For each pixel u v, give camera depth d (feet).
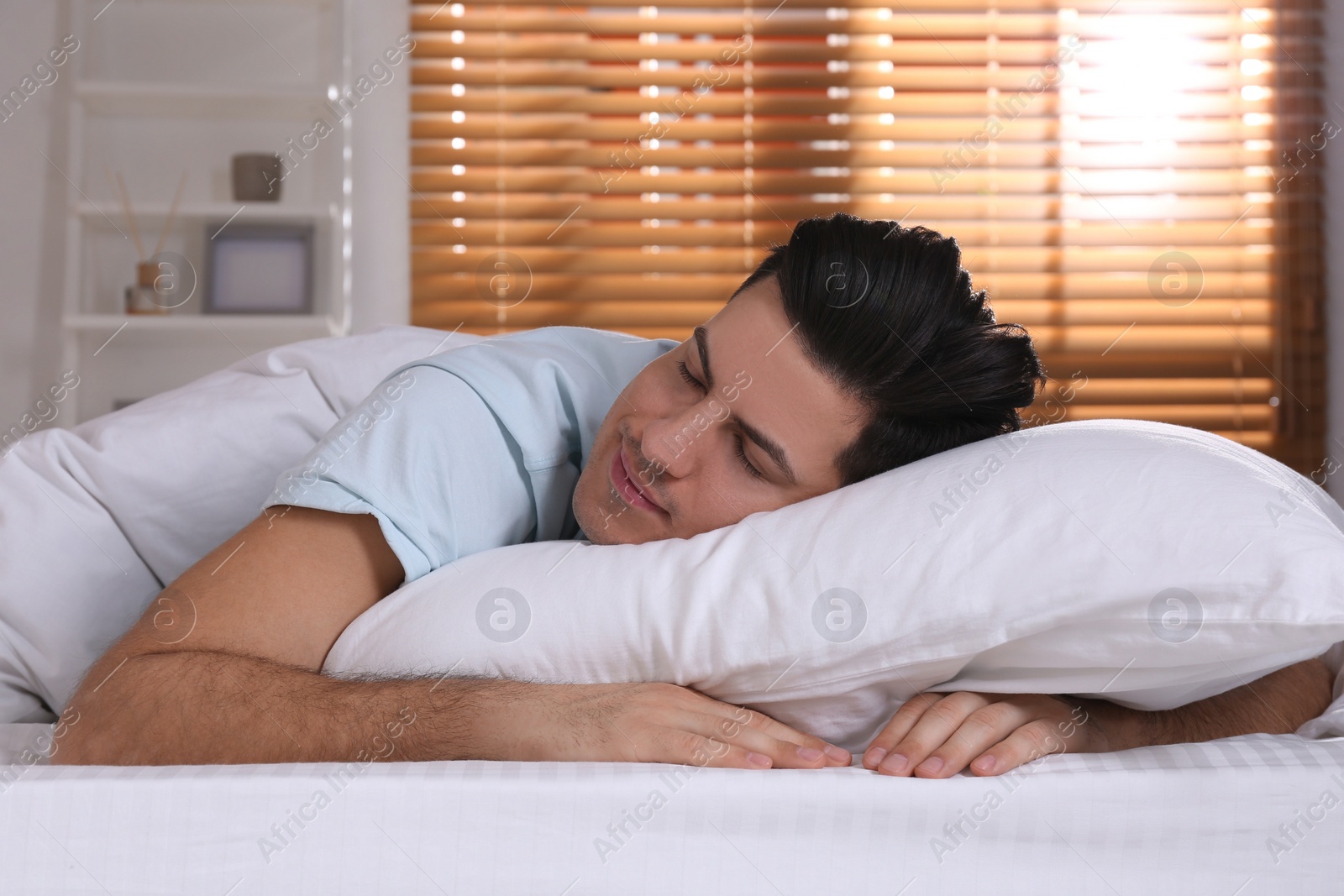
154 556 3.11
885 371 2.47
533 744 2.03
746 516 2.54
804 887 1.89
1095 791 1.92
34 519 2.92
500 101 8.57
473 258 8.55
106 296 8.41
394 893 1.85
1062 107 8.71
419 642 2.25
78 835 1.81
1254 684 2.38
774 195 8.69
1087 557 1.93
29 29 8.04
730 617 2.11
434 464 2.57
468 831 1.86
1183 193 8.73
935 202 8.71
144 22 8.57
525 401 2.88
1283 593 1.77
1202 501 1.93
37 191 8.05
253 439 3.25
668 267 8.62
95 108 8.38
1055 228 8.74
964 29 8.73
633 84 8.61
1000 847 1.92
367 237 8.52
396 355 3.63
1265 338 8.71
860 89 8.76
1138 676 2.02
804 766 2.01
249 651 2.27
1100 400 8.67
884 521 2.13
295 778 1.85
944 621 1.99
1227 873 1.93
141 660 2.16
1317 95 8.73
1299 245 8.70
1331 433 8.68
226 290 8.23
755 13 8.70
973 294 2.70
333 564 2.42
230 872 1.83
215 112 8.44
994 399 2.63
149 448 3.07
